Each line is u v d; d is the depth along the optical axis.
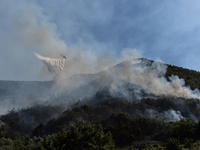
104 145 19.55
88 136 19.50
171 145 29.19
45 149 19.39
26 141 35.59
